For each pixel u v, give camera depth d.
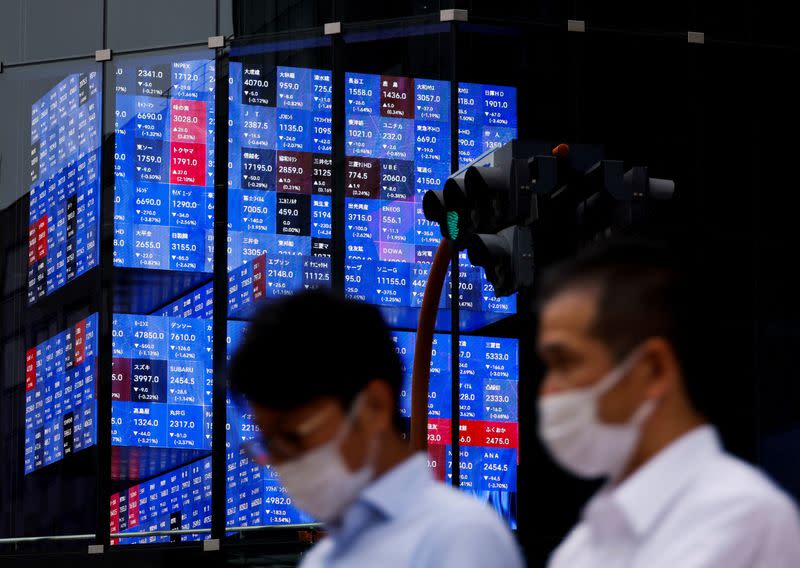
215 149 18.42
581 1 18.83
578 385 2.80
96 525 17.69
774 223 18.97
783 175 19.09
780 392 18.67
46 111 18.81
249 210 18.34
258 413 3.08
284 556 17.62
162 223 18.30
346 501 3.07
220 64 18.56
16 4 19.02
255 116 18.52
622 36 18.89
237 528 17.64
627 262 2.84
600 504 2.83
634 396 2.79
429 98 18.61
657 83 18.89
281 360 3.00
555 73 18.70
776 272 18.89
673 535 2.72
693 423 2.83
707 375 2.82
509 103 18.61
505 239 8.96
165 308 18.12
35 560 17.80
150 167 18.41
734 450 18.41
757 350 18.64
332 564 3.07
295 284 18.31
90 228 18.34
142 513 17.73
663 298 2.80
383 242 18.47
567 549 3.01
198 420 17.97
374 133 18.56
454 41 18.48
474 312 18.09
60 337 18.23
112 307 18.03
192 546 17.62
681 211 18.67
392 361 3.10
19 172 18.80
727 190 18.86
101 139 18.48
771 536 2.64
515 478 17.94
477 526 2.95
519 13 18.73
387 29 18.69
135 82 18.59
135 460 17.81
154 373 17.97
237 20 18.61
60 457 17.98
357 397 3.04
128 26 18.75
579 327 2.80
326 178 18.55
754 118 19.08
